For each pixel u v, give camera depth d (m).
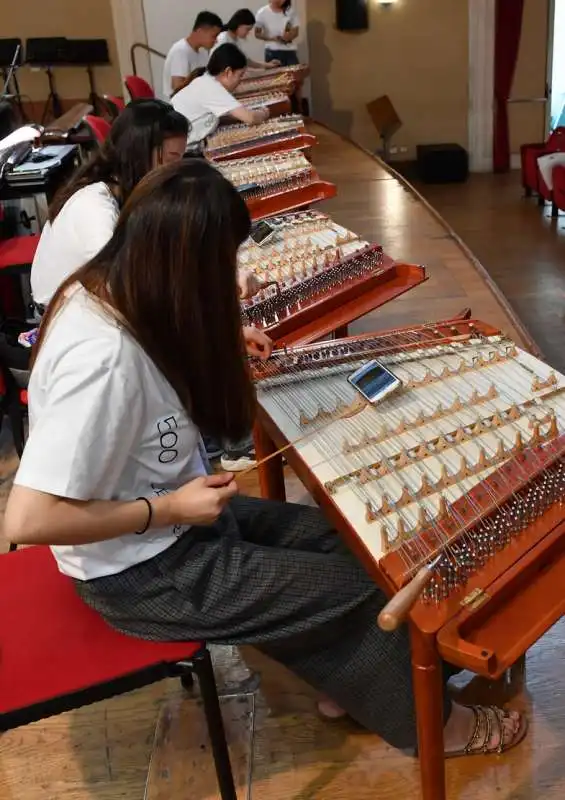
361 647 1.48
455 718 1.68
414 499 1.34
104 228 2.12
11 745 1.80
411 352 1.86
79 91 9.11
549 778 1.63
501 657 1.13
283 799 1.63
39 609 1.46
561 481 1.35
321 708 1.79
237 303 1.23
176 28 8.70
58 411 1.15
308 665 1.53
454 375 1.73
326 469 1.44
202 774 1.70
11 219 3.76
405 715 1.52
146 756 1.76
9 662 1.36
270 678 1.92
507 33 10.23
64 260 2.25
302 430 1.57
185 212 1.13
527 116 10.80
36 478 1.14
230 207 1.17
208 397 1.27
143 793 1.67
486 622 1.19
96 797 1.67
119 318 1.20
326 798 1.62
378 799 1.61
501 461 1.40
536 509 1.30
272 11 7.78
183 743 1.77
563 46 10.40
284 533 1.64
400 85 10.48
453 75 10.48
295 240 2.68
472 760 1.67
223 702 1.87
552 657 1.92
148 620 1.37
